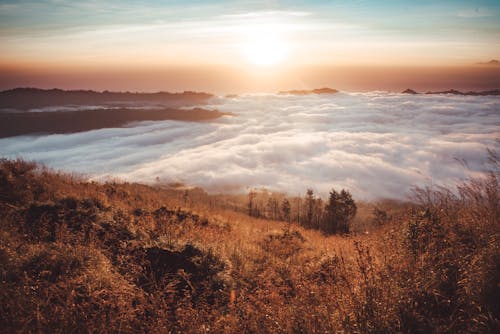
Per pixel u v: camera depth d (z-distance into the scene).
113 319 3.41
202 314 3.91
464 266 3.64
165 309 3.85
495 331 2.84
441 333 2.96
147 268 5.07
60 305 3.58
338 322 3.29
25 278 3.86
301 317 3.55
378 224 7.48
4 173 8.92
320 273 5.39
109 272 4.39
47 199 8.16
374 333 3.04
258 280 5.40
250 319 3.78
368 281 3.63
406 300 3.27
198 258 5.43
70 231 5.94
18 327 3.21
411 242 4.87
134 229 6.84
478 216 4.95
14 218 6.38
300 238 9.57
